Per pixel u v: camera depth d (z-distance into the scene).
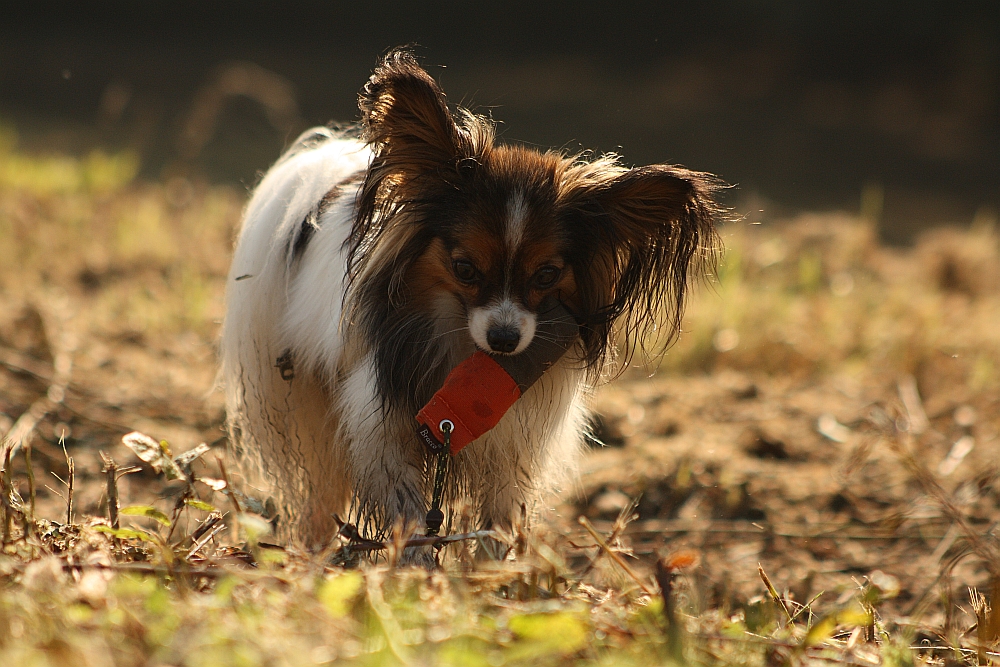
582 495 9.20
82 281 14.05
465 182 6.23
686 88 43.31
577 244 6.39
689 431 10.70
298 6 53.91
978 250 18.12
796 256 17.83
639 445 10.25
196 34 51.06
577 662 4.16
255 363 7.25
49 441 8.80
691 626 4.91
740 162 29.20
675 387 11.99
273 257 7.12
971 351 13.62
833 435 10.67
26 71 38.06
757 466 9.88
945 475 9.48
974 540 6.00
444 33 52.81
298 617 4.12
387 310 6.48
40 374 10.04
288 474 7.34
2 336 10.88
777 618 6.13
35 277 13.59
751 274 15.90
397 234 6.39
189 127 21.55
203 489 7.97
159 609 4.06
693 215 6.50
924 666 5.28
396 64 6.25
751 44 45.91
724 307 13.70
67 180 18.27
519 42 51.16
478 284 6.30
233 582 4.35
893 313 14.81
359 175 6.98
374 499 6.36
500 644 4.24
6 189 17.23
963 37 42.12
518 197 6.18
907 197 26.30
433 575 4.83
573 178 6.49
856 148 33.56
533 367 6.32
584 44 50.09
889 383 12.52
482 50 50.47
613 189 6.39
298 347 6.96
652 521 8.84
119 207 17.19
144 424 9.53
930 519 8.77
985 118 38.34
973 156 33.47
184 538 5.37
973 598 6.56
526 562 5.25
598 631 4.53
